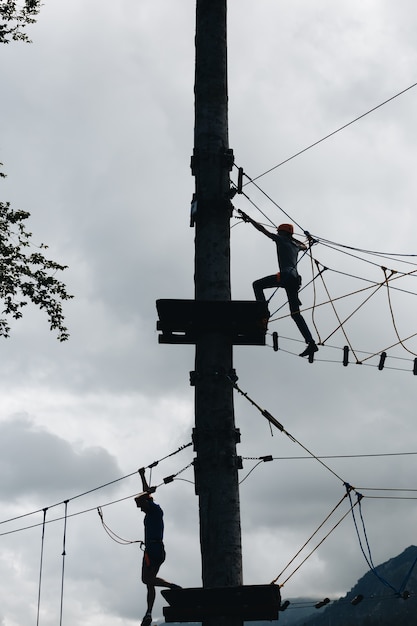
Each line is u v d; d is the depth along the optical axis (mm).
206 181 12922
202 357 12023
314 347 14523
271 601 10711
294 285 14656
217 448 11633
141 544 13547
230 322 11969
